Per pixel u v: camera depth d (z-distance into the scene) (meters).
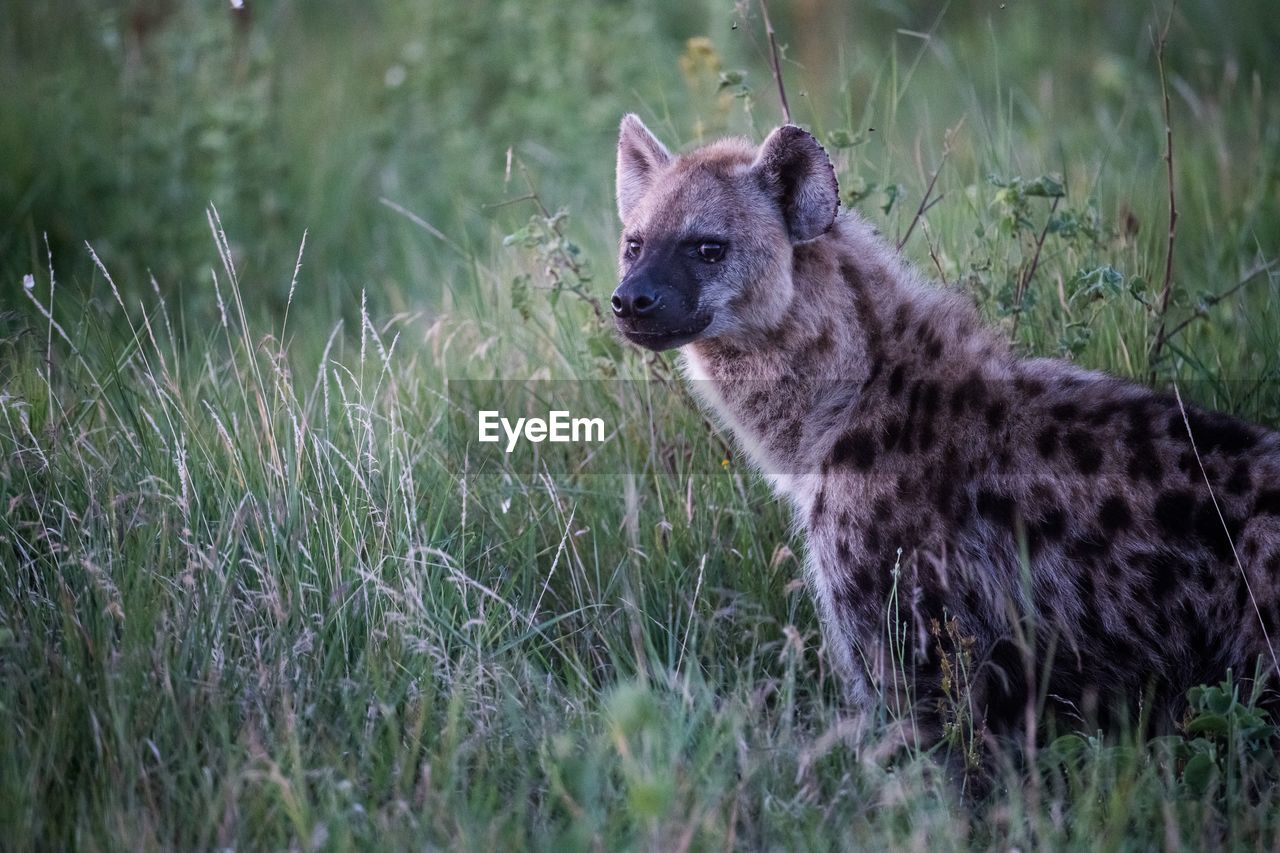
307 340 12.16
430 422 9.98
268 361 10.20
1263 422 9.17
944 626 7.40
